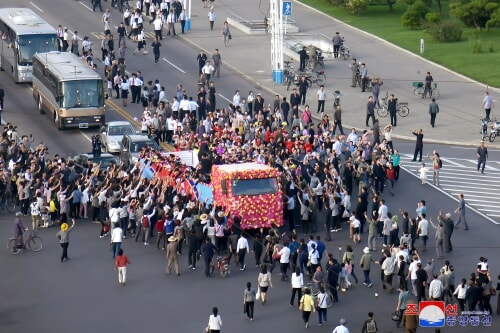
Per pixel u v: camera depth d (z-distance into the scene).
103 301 77.00
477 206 96.81
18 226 86.25
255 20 166.00
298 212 90.12
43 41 136.12
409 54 149.75
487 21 156.62
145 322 73.31
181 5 163.62
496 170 108.00
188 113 117.00
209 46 154.88
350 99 132.00
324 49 152.12
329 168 95.19
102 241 89.00
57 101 119.88
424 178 102.62
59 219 93.06
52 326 72.94
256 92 135.00
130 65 145.25
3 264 84.31
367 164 100.31
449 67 143.62
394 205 96.81
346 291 78.38
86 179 94.88
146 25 164.62
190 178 91.62
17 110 128.62
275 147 102.88
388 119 125.12
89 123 119.75
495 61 145.12
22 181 94.56
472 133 120.25
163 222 85.88
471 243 87.62
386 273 77.38
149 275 81.75
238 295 77.81
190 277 81.31
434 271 80.69
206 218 84.06
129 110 127.62
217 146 101.44
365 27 164.12
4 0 174.62
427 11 161.50
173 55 150.25
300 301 72.88
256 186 87.75
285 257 79.62
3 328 72.69
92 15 167.75
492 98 132.00
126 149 106.62
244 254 81.94
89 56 137.25
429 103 130.25
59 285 80.00
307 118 115.44
